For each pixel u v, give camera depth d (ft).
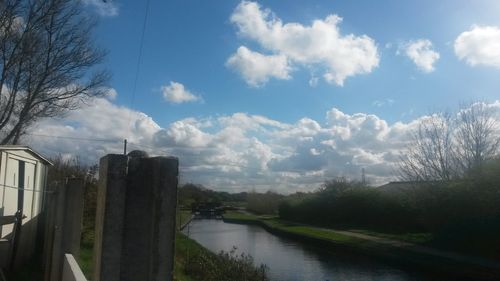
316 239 116.78
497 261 71.61
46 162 42.68
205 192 309.83
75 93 73.41
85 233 56.34
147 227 10.85
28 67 68.28
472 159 102.53
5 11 63.62
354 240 107.45
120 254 10.63
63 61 70.49
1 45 65.16
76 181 27.30
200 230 166.81
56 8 67.31
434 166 105.81
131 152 11.37
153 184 10.97
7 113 69.51
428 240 97.91
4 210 32.30
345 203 161.38
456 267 68.18
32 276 32.96
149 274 10.60
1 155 31.76
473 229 84.53
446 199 91.76
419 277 68.59
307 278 68.44
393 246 93.66
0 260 31.55
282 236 141.18
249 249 105.09
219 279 53.57
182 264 60.08
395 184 162.71
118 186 10.77
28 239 38.34
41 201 42.88
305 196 205.36
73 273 14.80
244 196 400.88
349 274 71.61
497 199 79.97
